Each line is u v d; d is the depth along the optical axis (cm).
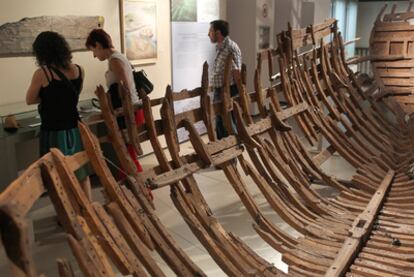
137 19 512
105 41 340
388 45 546
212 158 260
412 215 296
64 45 298
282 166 316
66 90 298
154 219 207
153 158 534
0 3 374
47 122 301
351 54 1249
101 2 468
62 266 127
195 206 238
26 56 404
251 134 302
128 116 214
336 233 276
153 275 181
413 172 361
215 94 474
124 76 334
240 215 371
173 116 244
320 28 446
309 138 374
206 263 291
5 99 393
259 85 332
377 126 466
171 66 580
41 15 409
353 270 231
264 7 750
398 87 535
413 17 547
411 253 249
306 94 402
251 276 217
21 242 112
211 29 463
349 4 1188
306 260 244
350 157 386
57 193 148
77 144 311
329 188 431
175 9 568
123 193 194
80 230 150
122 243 172
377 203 301
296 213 295
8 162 341
